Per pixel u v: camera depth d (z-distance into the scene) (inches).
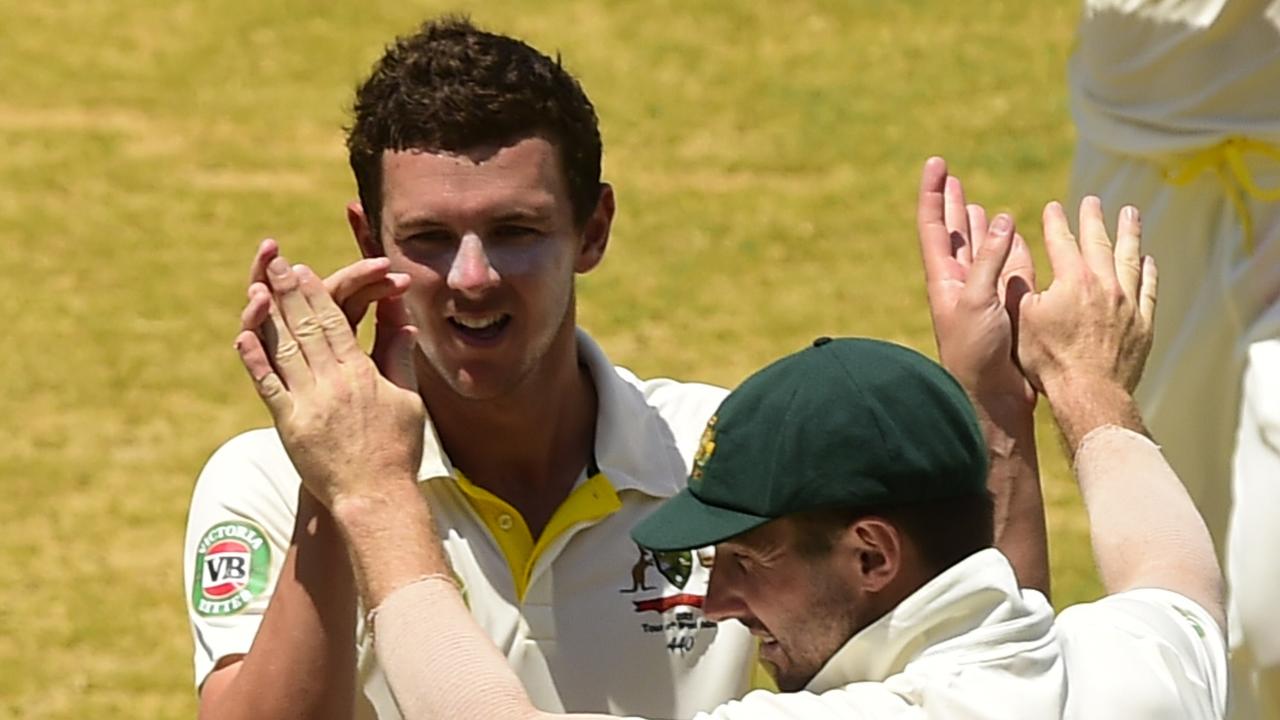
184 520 1419.8
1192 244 853.2
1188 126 846.5
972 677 410.6
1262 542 808.9
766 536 425.4
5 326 1772.9
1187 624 453.7
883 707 409.4
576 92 489.1
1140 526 483.2
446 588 427.8
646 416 528.7
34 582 1318.9
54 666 1208.2
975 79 2425.0
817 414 419.8
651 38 2559.1
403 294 464.1
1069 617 455.8
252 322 440.8
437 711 411.8
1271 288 831.1
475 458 510.6
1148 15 850.1
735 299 1847.9
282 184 2142.0
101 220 2031.3
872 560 420.5
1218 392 850.8
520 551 503.5
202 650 494.3
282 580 466.3
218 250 1963.6
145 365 1697.8
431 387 505.4
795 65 2481.5
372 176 484.1
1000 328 513.3
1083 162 911.7
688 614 507.5
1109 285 512.1
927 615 415.2
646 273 1898.4
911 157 2212.1
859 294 1865.2
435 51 479.5
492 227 476.1
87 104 2353.6
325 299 445.1
